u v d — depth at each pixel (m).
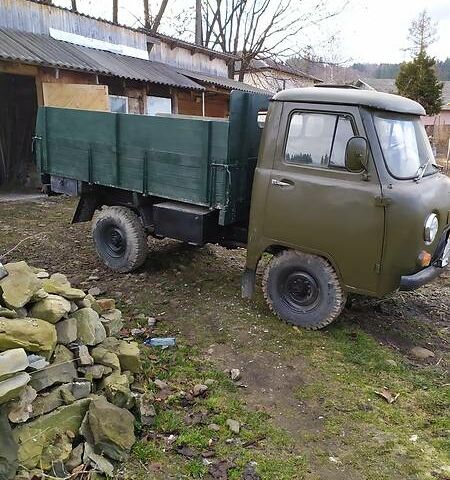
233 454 2.99
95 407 2.92
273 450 3.06
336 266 4.39
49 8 12.13
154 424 3.18
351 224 4.19
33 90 12.24
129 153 5.45
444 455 3.10
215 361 4.09
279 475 2.84
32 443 2.64
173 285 5.71
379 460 3.02
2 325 2.86
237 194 4.93
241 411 3.42
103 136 5.64
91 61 11.51
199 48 18.36
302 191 4.40
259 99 5.02
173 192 5.18
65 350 3.18
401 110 4.32
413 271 4.22
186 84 14.01
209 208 5.02
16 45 10.35
